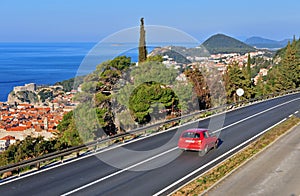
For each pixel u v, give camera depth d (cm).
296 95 5944
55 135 2639
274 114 3547
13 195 1267
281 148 1973
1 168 1435
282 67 6769
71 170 1617
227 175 1452
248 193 1241
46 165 1734
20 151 1888
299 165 1611
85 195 1260
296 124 2836
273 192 1253
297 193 1243
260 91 6084
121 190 1311
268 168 1562
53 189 1334
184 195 1232
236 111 3853
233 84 4575
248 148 1994
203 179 1411
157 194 1261
